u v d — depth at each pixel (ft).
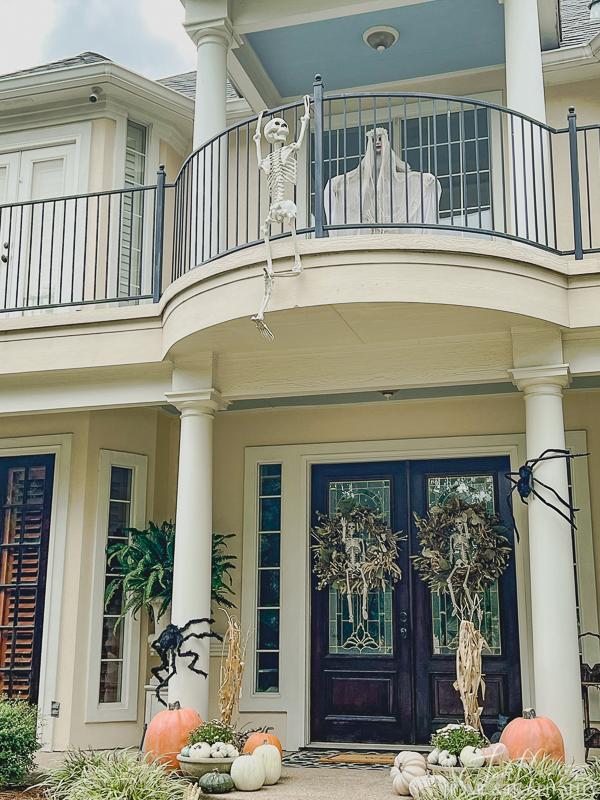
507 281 18.04
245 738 19.89
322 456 26.81
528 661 24.04
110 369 22.27
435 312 18.06
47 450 26.66
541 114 20.81
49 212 28.73
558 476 18.67
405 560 25.98
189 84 34.01
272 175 18.48
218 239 21.31
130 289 28.63
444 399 25.98
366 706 25.39
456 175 27.12
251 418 27.76
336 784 18.52
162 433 28.30
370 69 26.94
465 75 27.22
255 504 27.22
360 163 20.66
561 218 25.96
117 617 26.13
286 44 25.54
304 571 26.27
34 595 25.96
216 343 20.35
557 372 18.84
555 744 17.08
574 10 33.83
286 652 25.88
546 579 18.26
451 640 25.18
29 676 25.38
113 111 28.76
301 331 19.48
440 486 26.18
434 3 23.43
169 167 30.19
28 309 22.91
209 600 20.68
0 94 28.78
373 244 17.57
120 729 25.32
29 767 19.92
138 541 25.41
